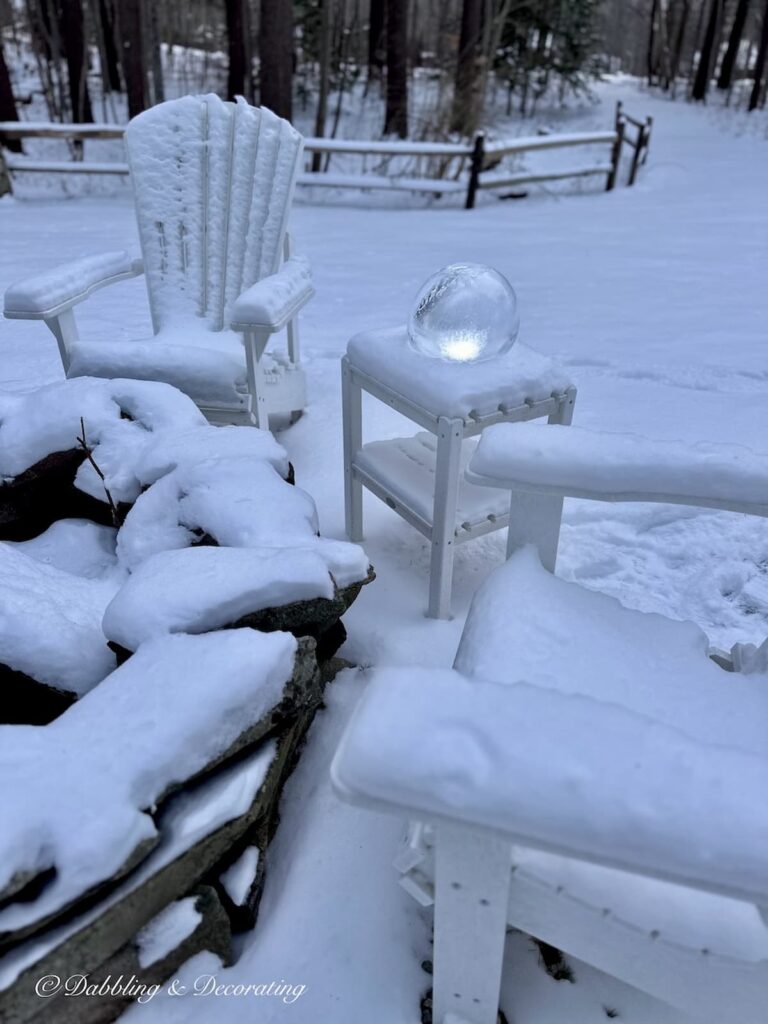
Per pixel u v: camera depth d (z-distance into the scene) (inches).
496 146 247.8
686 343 119.8
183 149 89.7
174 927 37.6
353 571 53.9
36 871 32.5
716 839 22.9
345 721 53.2
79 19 311.9
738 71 653.3
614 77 633.6
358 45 453.7
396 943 41.4
